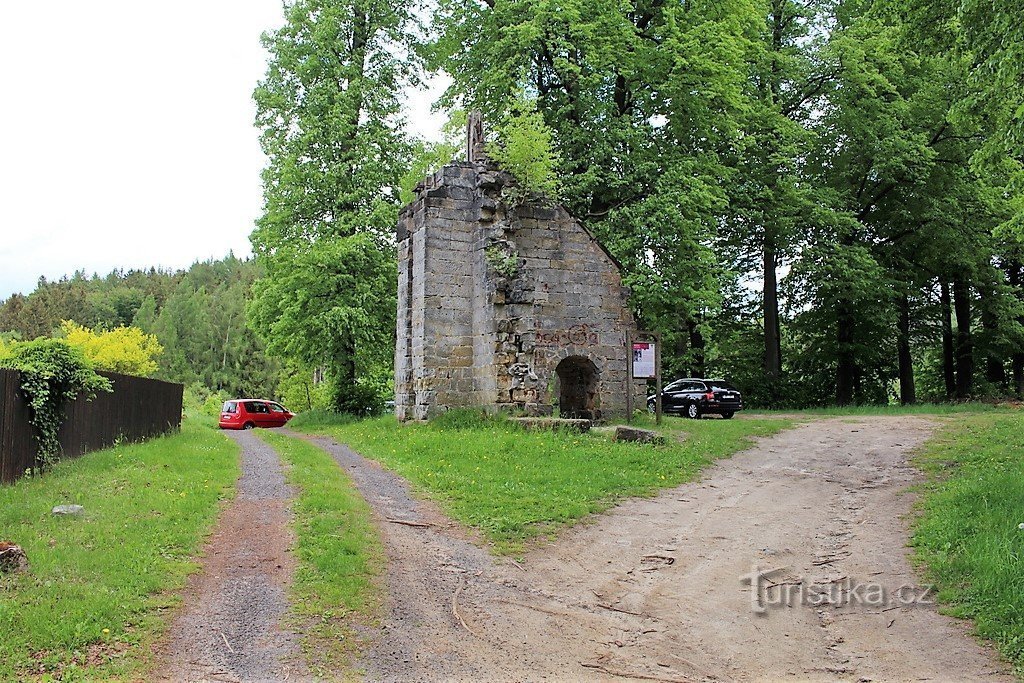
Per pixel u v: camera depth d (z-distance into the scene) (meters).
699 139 31.66
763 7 32.78
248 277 119.12
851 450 20.12
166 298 110.56
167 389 23.78
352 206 34.81
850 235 36.47
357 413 34.84
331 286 33.16
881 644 8.28
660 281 27.33
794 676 7.62
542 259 25.42
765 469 17.91
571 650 8.16
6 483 12.66
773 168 34.91
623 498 14.81
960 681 7.39
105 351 48.03
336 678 7.14
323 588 9.16
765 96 35.28
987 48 15.15
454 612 8.95
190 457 17.72
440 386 24.94
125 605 8.03
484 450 18.58
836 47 33.38
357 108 35.38
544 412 24.12
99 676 6.68
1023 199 21.12
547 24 27.62
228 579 9.34
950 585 9.58
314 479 15.60
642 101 30.45
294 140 34.31
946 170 35.97
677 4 28.92
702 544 11.94
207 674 6.98
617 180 28.61
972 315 42.59
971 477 14.72
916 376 53.41
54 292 100.56
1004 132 15.13
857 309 37.41
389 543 11.36
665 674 7.66
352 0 35.31
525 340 24.09
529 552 11.46
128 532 10.38
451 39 30.56
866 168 36.06
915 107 34.78
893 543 11.56
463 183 25.81
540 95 30.19
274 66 35.12
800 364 42.38
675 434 22.44
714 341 43.31
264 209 35.81
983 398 37.12
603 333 25.91
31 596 7.82
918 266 38.53
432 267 25.20
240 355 83.38
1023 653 7.78
